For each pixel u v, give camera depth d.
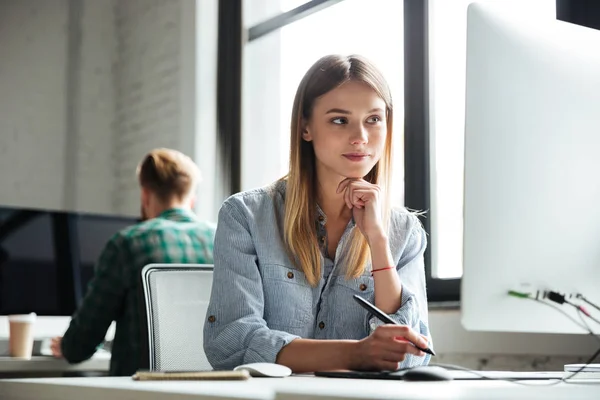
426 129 3.07
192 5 4.37
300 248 1.48
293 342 1.26
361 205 1.44
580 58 1.12
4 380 1.01
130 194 4.59
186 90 4.34
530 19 1.09
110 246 2.46
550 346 2.31
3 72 4.32
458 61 3.02
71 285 3.12
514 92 1.06
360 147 1.44
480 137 1.04
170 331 1.71
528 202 1.06
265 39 4.32
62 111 4.53
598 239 1.10
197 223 2.54
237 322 1.36
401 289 1.43
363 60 1.47
